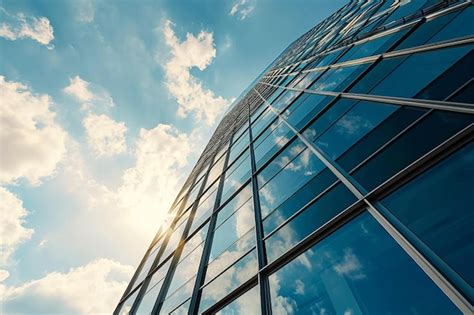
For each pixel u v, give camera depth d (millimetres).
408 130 4777
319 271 4535
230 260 7410
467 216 3141
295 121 10547
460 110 4039
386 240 3816
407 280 3281
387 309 3330
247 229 7789
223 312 5988
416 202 3760
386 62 7457
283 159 8906
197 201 14766
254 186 9422
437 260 3076
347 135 6551
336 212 5105
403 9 9742
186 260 10086
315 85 11820
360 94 7379
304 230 5590
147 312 9672
